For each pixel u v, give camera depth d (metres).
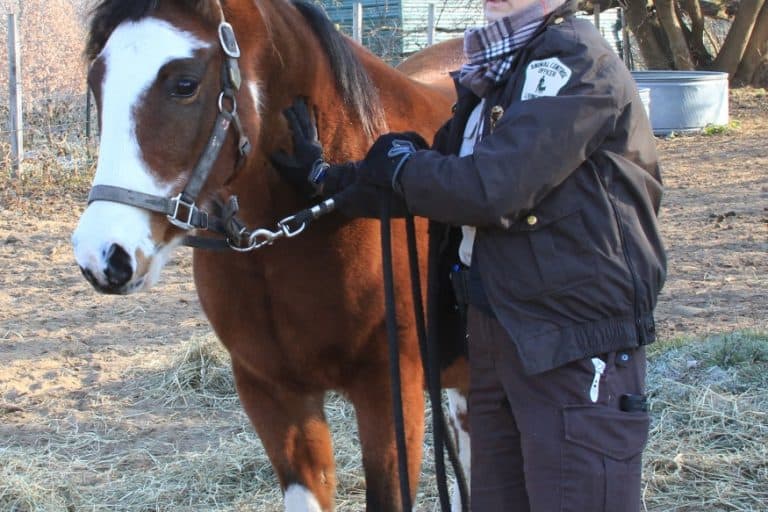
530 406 2.01
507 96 1.99
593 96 1.88
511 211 1.91
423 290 2.65
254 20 2.31
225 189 2.24
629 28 15.80
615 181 1.96
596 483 1.94
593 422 1.96
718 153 10.63
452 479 3.64
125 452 4.01
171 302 5.93
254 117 2.26
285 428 2.65
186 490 3.68
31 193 8.74
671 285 5.85
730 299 5.51
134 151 2.02
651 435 3.85
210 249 2.36
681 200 8.34
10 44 8.87
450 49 4.17
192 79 2.07
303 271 2.45
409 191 2.01
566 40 1.93
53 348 5.16
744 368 4.30
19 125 9.00
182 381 4.67
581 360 1.96
